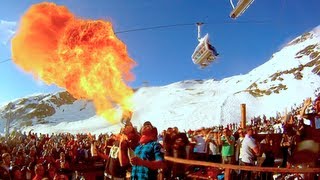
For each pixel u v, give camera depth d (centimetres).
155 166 602
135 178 650
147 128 652
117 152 919
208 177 1203
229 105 13700
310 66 17125
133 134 846
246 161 1165
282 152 1334
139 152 644
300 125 1059
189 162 953
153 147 632
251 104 13950
